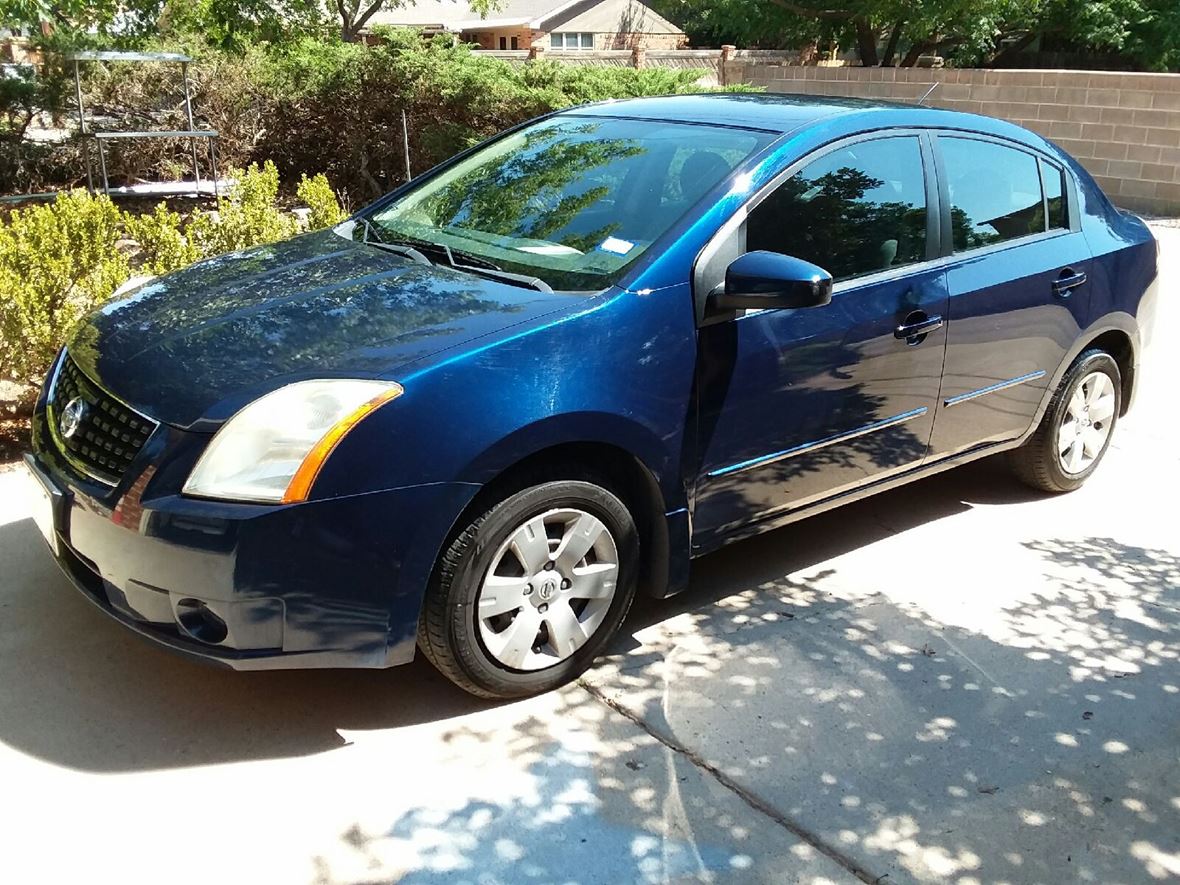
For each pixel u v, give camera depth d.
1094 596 4.17
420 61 10.83
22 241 5.02
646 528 3.54
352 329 3.18
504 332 3.11
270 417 2.85
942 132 4.31
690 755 3.10
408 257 3.79
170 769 2.94
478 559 3.06
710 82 17.34
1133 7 23.11
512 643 3.21
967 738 3.25
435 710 3.27
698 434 3.47
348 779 2.94
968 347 4.28
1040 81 14.18
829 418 3.85
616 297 3.31
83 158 10.11
